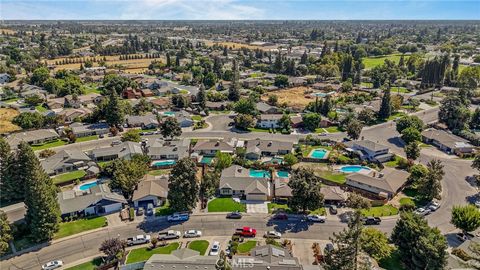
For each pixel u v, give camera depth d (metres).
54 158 102.31
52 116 144.25
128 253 67.62
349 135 129.00
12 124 139.25
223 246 70.31
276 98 178.88
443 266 57.78
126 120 144.00
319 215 80.38
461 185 96.50
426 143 128.50
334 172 103.44
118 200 82.88
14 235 71.44
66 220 78.06
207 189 87.31
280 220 79.31
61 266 64.56
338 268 52.88
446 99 147.38
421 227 62.84
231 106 171.12
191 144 123.19
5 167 84.00
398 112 167.25
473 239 69.38
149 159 105.12
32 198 68.62
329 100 160.50
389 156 112.44
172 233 72.81
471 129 141.00
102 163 107.06
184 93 198.38
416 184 92.81
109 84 191.12
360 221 54.72
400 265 65.00
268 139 130.12
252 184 90.00
